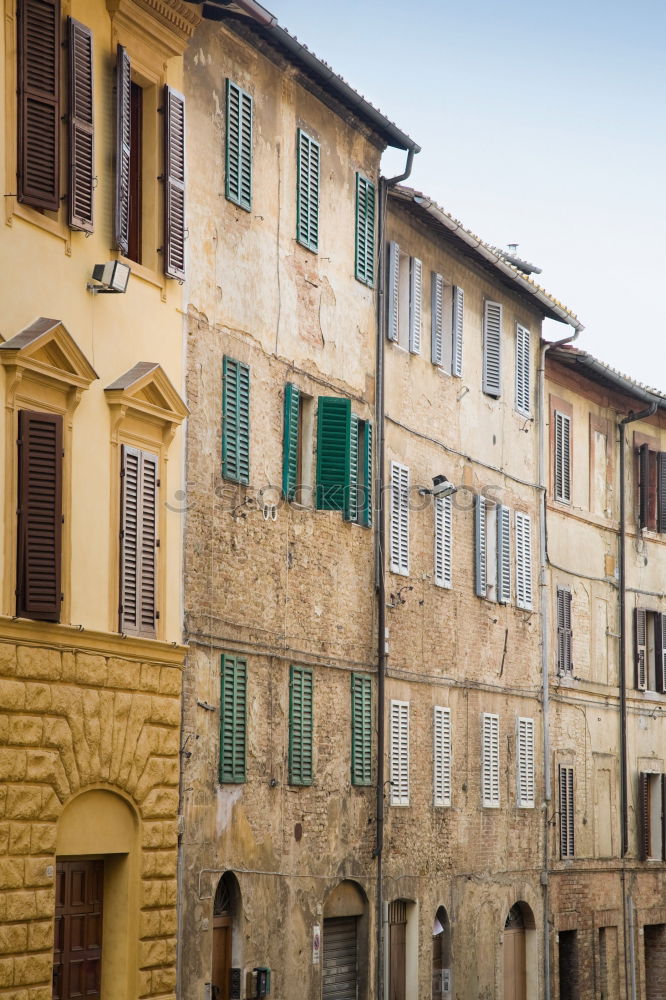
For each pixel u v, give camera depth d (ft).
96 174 82.48
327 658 109.70
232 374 97.25
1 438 73.77
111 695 81.87
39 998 75.41
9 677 73.97
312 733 106.73
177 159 90.02
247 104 100.73
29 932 75.10
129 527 84.02
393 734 119.85
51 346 76.89
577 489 160.25
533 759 146.20
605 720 162.50
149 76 88.63
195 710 92.53
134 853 84.17
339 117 114.32
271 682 102.01
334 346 112.57
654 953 170.30
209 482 94.43
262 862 99.91
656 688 173.47
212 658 94.53
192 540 92.12
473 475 137.08
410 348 125.29
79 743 79.15
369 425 116.78
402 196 122.31
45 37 77.77
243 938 97.04
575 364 157.38
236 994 96.37
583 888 154.51
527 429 148.87
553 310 149.89
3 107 75.20
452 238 131.54
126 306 85.25
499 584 140.67
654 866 169.07
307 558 107.45
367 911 113.80
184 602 91.20
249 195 100.68
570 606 156.35
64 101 79.51
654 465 176.45
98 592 81.15
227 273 97.81
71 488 79.10
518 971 142.92
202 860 92.63
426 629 126.41
